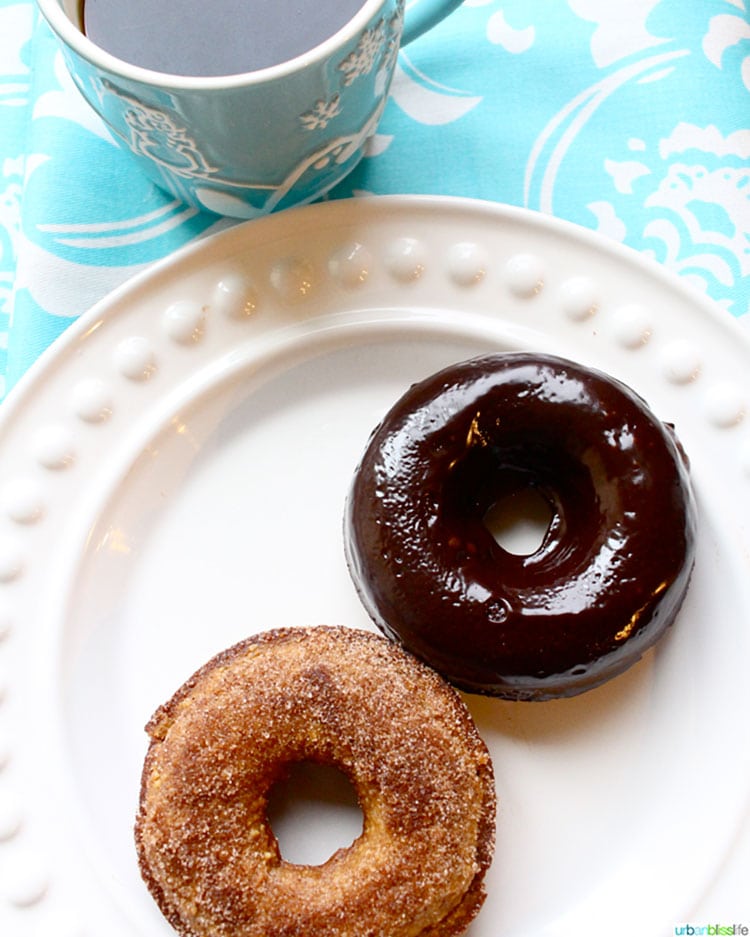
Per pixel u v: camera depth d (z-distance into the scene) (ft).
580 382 1.08
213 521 1.15
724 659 1.10
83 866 1.07
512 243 1.14
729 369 1.12
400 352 1.16
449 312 1.14
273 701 1.05
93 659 1.12
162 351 1.13
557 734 1.11
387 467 1.08
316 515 1.15
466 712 1.08
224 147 1.03
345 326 1.14
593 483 1.08
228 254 1.13
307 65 0.96
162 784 1.05
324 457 1.16
